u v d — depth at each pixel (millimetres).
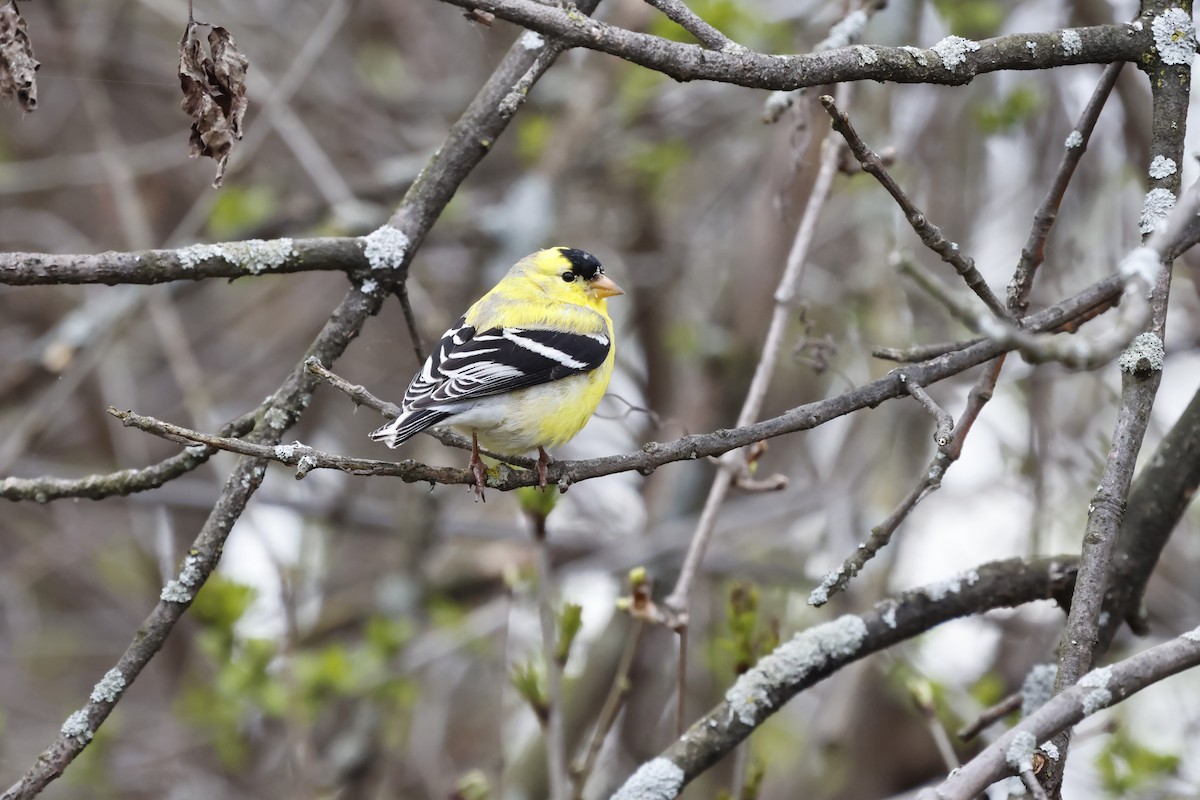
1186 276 10961
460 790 8195
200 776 13562
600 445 14812
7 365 15422
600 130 13969
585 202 15469
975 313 4371
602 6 13281
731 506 13914
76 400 15609
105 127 13500
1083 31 6141
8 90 5879
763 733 13852
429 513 12680
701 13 12000
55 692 15281
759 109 13969
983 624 11266
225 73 5859
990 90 12555
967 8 11961
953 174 12789
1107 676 4805
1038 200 12047
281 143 15625
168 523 12594
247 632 11453
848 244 14469
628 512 15000
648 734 12516
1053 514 11148
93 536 15727
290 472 14602
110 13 14727
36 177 14484
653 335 14688
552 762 7332
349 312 6902
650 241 15031
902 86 13055
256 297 16109
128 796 13969
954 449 5711
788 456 14078
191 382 12273
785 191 9531
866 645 6965
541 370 7801
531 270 8961
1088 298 6016
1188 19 6238
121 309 12156
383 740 12008
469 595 13359
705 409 13344
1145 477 7152
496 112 7141
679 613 7344
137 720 14484
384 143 15156
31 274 6156
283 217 13180
